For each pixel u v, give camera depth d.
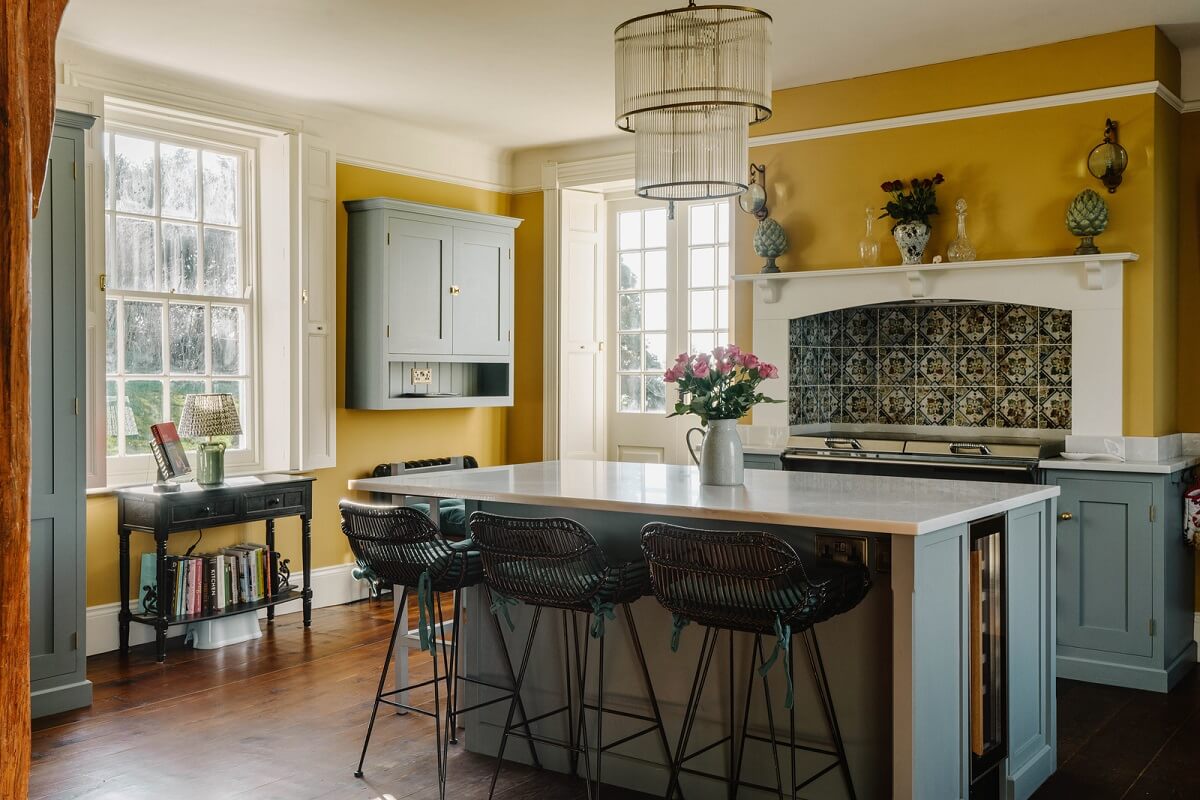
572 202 7.24
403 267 6.20
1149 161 4.73
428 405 6.43
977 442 5.18
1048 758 3.56
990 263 5.00
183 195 5.60
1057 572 4.82
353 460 6.34
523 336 7.38
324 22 4.61
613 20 4.60
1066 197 4.96
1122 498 4.67
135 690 4.45
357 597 6.34
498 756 3.39
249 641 5.30
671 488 3.48
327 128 6.12
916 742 2.73
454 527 5.89
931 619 2.80
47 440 4.11
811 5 4.43
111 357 5.27
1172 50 4.98
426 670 4.74
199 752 3.71
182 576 5.05
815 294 5.65
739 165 3.43
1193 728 4.09
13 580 0.73
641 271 7.30
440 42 4.90
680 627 2.91
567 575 3.02
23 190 0.73
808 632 3.08
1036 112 5.04
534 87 5.69
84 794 3.32
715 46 3.33
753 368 3.57
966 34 4.84
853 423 6.23
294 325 5.88
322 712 4.17
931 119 5.33
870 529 2.67
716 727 3.28
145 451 5.43
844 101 5.61
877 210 5.53
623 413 7.41
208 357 5.71
